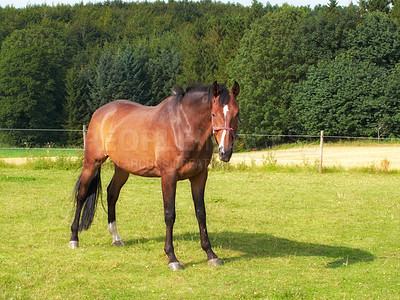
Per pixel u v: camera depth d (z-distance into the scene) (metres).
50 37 62.41
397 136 33.69
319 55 38.78
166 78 57.53
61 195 9.80
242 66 40.97
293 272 4.90
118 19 124.62
